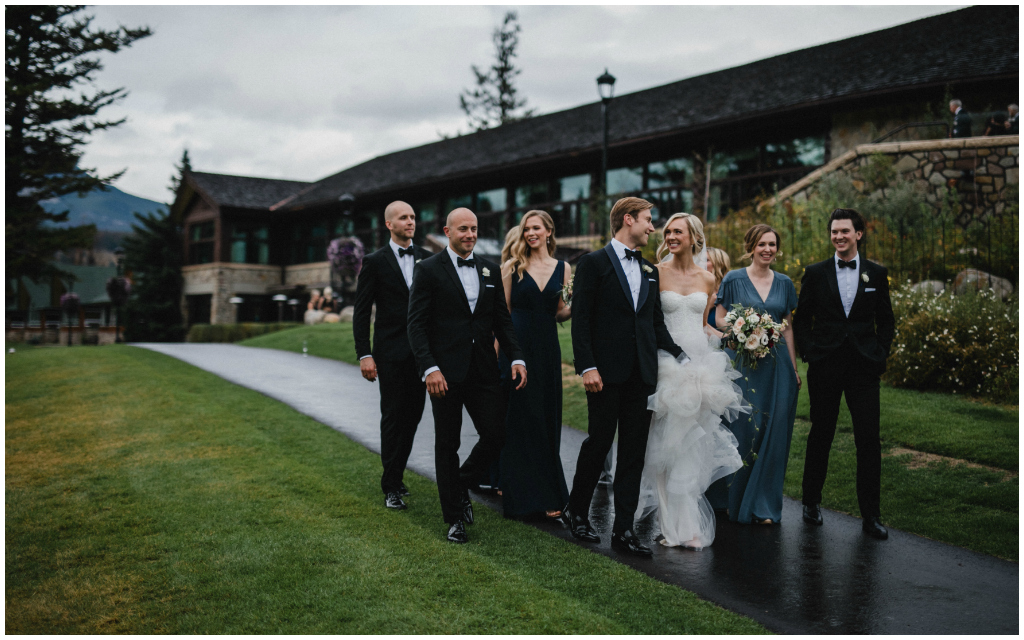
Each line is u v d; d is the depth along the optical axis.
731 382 4.14
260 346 15.90
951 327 7.45
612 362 3.86
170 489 4.74
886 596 3.23
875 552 3.83
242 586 3.23
